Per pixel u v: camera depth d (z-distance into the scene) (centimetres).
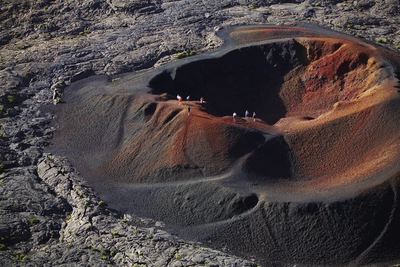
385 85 6744
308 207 5403
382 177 5591
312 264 5162
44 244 5506
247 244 5369
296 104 7688
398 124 6062
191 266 5038
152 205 5944
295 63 8012
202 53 8250
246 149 6203
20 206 5909
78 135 7062
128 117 7056
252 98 7875
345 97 7394
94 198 6044
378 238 5241
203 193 5831
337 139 6147
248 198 5606
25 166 6594
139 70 8162
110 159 6619
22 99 7750
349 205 5384
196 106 6962
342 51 7719
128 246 5359
